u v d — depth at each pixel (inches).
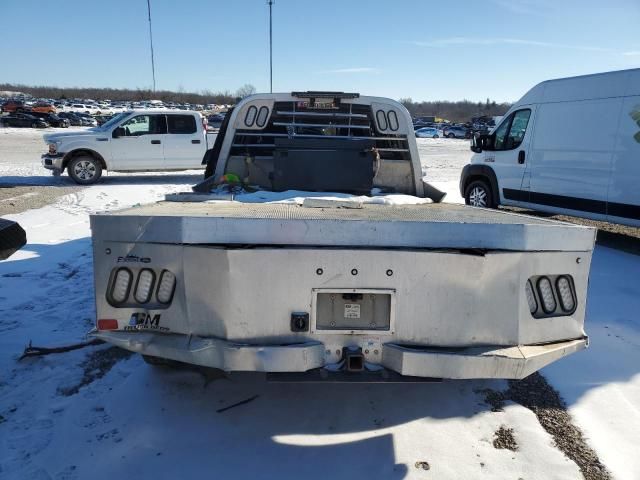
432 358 100.9
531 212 446.0
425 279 102.8
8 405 126.0
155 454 107.3
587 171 319.9
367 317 105.1
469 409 127.6
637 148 290.2
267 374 111.7
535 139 357.7
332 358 105.1
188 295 104.1
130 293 106.7
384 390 135.9
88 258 260.8
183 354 103.0
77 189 518.6
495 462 107.0
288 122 188.7
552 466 106.2
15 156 854.5
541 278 107.2
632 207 295.1
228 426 117.6
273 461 105.9
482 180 410.9
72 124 1899.6
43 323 177.3
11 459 105.6
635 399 134.4
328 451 109.6
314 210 124.7
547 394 136.3
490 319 104.8
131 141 568.1
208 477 100.9
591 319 191.3
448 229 101.5
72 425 117.0
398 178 192.4
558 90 340.5
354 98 185.6
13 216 367.6
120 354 154.0
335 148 174.2
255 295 102.1
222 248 101.0
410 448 111.0
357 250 101.5
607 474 104.8
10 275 230.4
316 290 102.0
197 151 589.3
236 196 166.7
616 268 265.9
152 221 103.0
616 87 301.1
